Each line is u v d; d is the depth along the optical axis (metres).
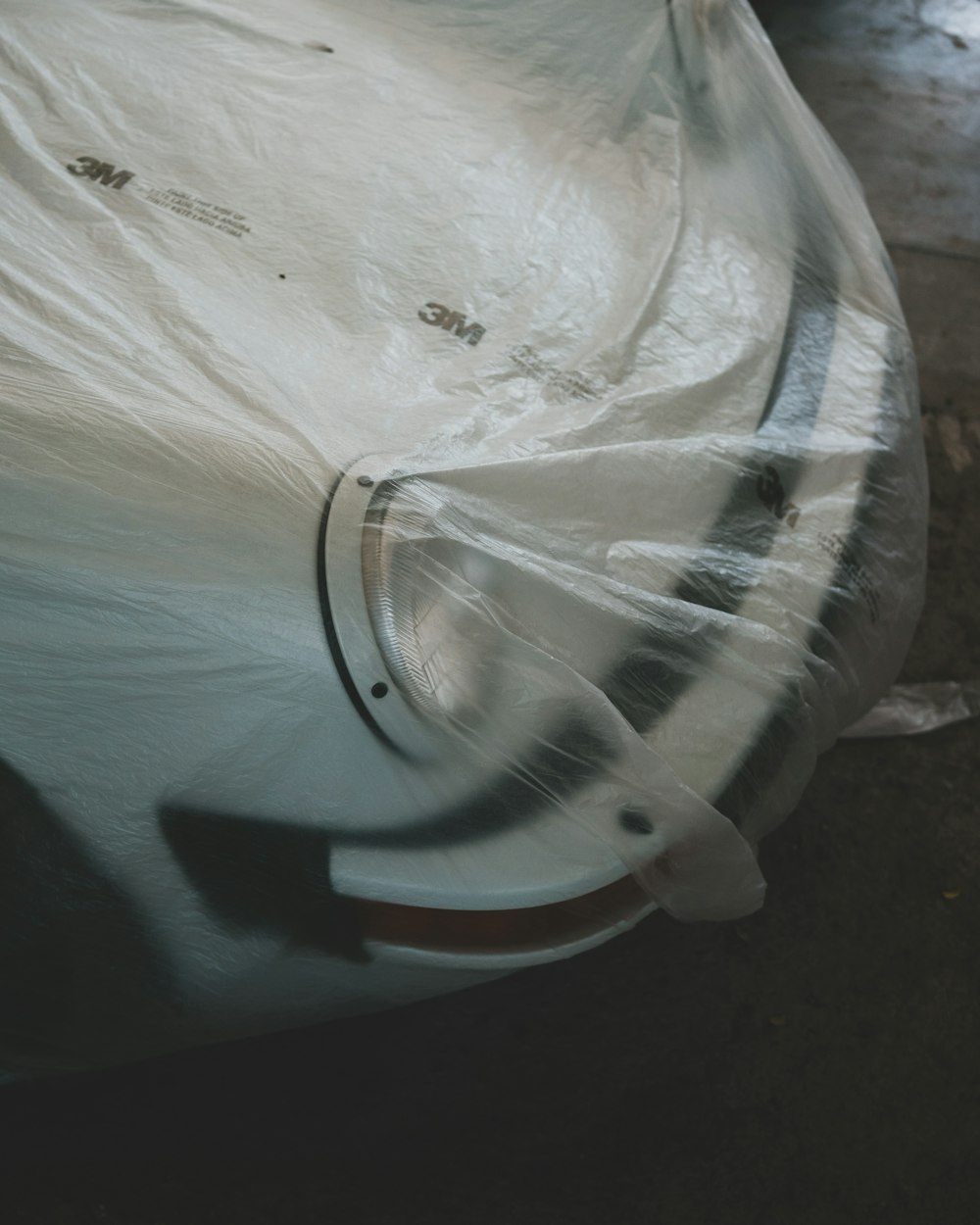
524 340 1.58
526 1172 1.69
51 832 1.18
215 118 1.74
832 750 2.38
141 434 1.19
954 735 2.46
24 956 1.25
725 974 1.98
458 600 1.25
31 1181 1.57
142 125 1.68
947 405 3.24
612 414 1.52
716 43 2.15
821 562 1.59
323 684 1.19
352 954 1.33
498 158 1.87
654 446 1.52
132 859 1.21
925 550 1.89
